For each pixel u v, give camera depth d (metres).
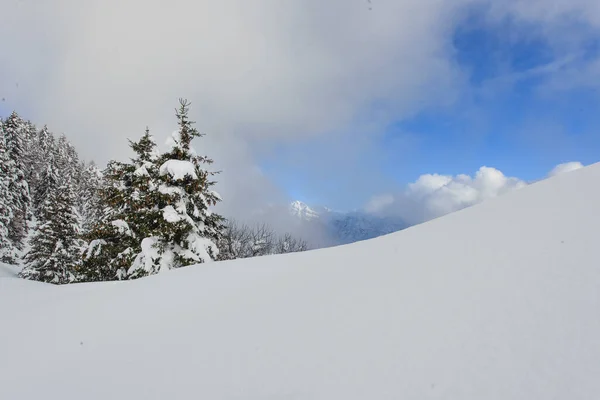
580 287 2.35
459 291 2.87
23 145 42.56
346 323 2.93
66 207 25.52
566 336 1.93
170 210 13.38
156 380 2.77
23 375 3.38
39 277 24.02
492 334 2.15
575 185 4.74
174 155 14.55
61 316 5.11
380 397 1.89
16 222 34.62
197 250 13.90
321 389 2.12
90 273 15.34
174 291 5.63
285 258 6.67
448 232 4.74
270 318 3.54
